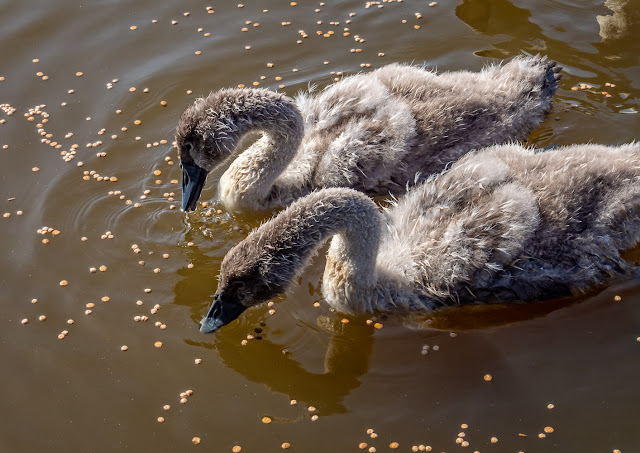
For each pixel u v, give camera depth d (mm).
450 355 1910
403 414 1852
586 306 1946
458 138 2072
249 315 1952
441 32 2355
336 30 2361
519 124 2121
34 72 2271
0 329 1930
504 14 2389
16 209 2070
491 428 1835
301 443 1823
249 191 2068
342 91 2109
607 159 1970
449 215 1945
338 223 1888
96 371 1890
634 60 2285
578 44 2318
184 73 2275
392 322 1949
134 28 2355
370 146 2041
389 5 2414
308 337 1936
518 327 1936
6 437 1824
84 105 2223
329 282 1956
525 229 1914
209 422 1844
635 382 1871
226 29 2359
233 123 2020
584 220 1934
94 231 2049
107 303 1963
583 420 1839
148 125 2197
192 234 2055
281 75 2277
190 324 1941
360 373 1896
